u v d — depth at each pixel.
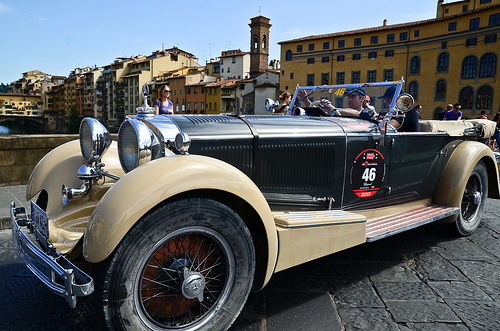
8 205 4.66
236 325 2.21
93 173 2.47
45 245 2.09
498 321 2.29
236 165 2.52
